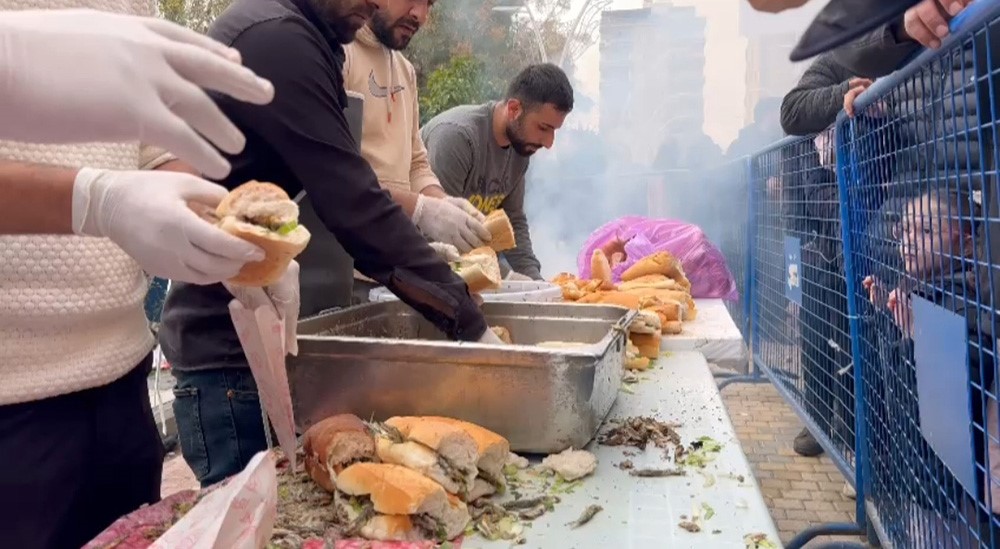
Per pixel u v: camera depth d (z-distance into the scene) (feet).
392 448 4.48
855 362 7.64
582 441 5.17
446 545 4.05
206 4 29.19
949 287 4.88
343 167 5.29
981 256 4.48
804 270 11.10
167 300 5.91
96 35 2.83
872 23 3.57
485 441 4.59
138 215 3.35
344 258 7.13
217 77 3.00
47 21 2.85
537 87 10.78
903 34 6.13
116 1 4.47
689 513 4.37
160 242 3.35
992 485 4.13
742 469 5.00
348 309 6.70
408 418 4.79
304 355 5.37
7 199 3.38
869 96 6.46
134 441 4.93
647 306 9.01
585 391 5.08
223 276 3.47
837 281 9.38
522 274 11.69
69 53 2.77
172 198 3.40
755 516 4.34
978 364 4.31
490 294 8.34
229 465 5.75
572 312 7.45
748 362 15.38
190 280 3.57
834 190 9.41
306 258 6.74
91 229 3.47
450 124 10.91
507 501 4.53
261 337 3.76
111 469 4.78
